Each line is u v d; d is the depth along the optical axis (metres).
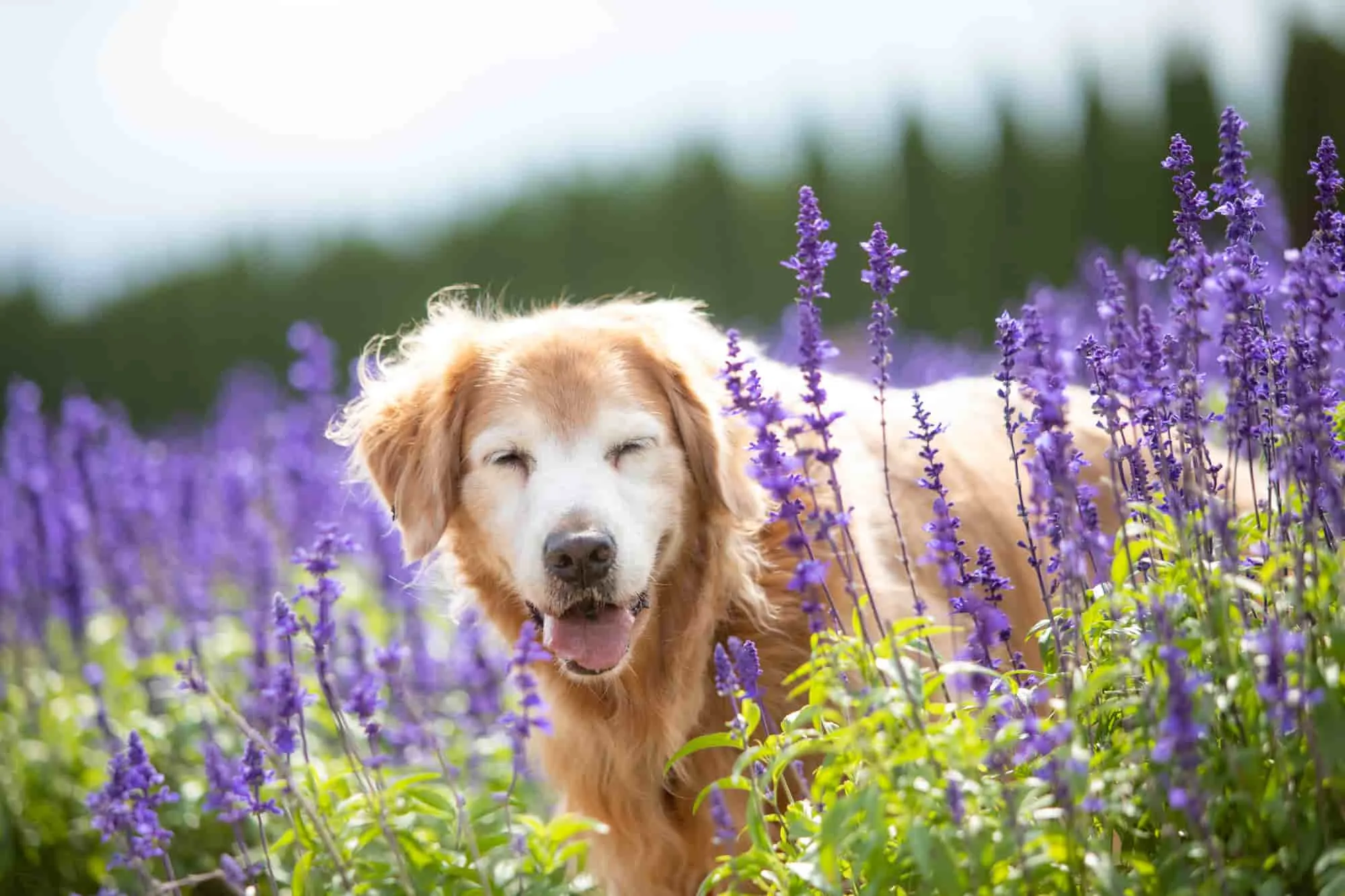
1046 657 4.02
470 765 6.73
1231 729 3.27
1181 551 3.54
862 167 29.89
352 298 31.98
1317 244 3.90
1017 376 3.98
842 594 5.12
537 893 4.66
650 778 5.34
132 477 9.56
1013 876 3.15
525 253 31.03
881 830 3.08
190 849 6.59
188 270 33.38
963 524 5.61
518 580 5.10
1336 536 3.72
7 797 6.90
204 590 8.98
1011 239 27.92
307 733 7.02
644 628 5.25
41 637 8.75
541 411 5.25
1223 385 4.14
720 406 5.38
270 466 10.03
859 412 5.86
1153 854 3.41
